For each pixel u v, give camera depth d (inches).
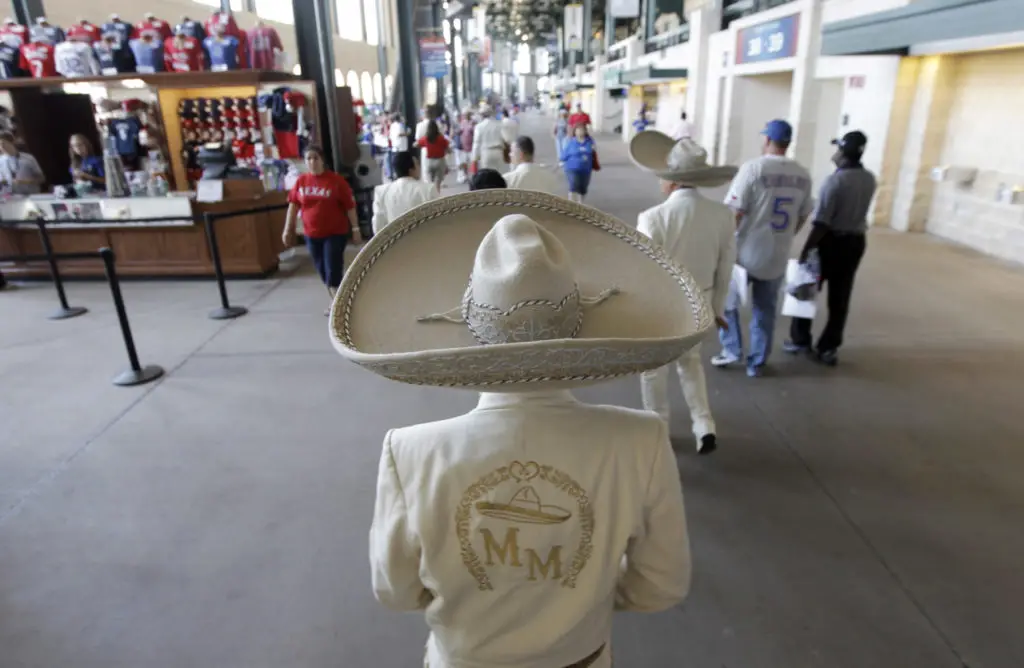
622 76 908.0
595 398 161.9
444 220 48.4
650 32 874.8
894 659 84.0
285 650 87.4
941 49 279.1
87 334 212.5
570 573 39.2
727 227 115.8
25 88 317.1
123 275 279.7
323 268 228.8
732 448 135.0
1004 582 96.9
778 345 191.0
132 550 107.5
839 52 288.7
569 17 1550.2
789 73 502.3
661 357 34.9
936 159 318.0
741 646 86.6
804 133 409.7
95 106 345.7
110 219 268.1
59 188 278.4
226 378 176.7
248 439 143.9
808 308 169.9
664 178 115.1
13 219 267.4
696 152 113.0
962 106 299.9
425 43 776.3
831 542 106.3
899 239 315.0
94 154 341.7
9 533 112.3
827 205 157.1
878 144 337.1
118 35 294.4
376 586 41.9
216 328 216.7
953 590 95.4
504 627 40.2
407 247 47.3
